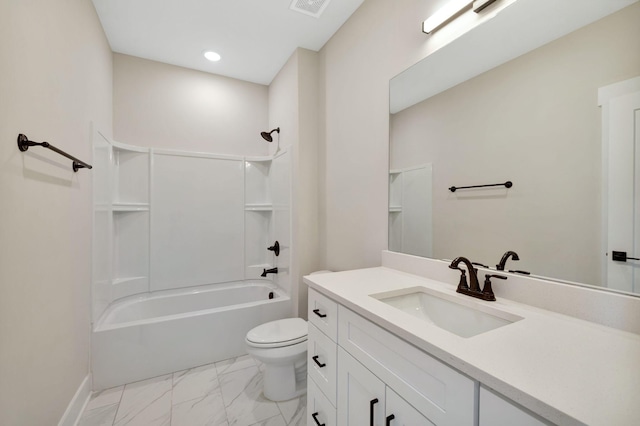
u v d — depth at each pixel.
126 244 2.52
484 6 1.14
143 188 2.60
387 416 0.85
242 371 2.07
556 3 0.94
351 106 2.02
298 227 2.42
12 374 0.97
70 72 1.49
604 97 0.83
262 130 3.18
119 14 2.00
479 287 1.08
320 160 2.45
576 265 0.89
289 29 2.18
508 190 1.08
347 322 1.06
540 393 0.50
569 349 0.67
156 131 2.66
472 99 1.22
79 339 1.61
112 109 2.45
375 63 1.78
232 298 2.88
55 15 1.31
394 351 0.83
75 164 1.52
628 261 0.79
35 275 1.12
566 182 0.91
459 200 1.28
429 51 1.42
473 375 0.59
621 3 0.80
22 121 1.04
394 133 1.64
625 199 0.79
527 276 1.01
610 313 0.80
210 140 2.90
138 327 1.94
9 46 0.96
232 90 3.02
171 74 2.73
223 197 2.94
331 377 1.17
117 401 1.72
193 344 2.12
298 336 1.76
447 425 0.66
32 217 1.10
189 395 1.79
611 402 0.48
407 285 1.26
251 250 3.09
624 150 0.79
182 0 1.87
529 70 1.01
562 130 0.92
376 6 1.78
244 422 1.56
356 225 1.98
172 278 2.70
